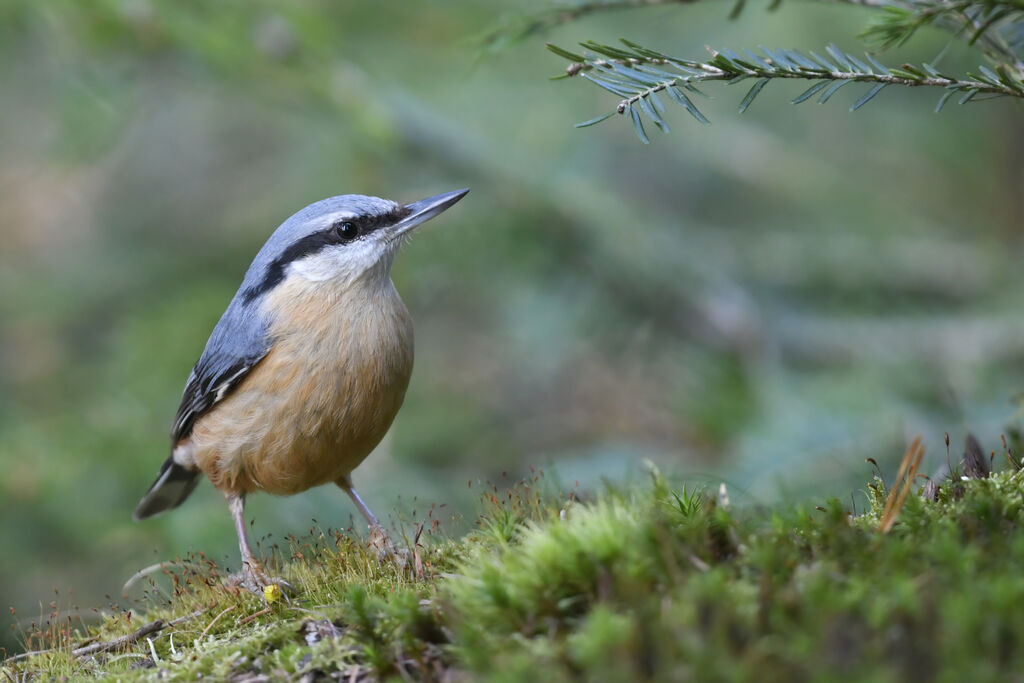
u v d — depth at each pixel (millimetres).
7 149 14320
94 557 11133
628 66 4895
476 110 14133
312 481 7762
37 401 13656
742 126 14281
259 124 15945
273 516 10414
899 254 13422
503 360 14898
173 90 14109
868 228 14633
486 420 14078
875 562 4109
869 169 15008
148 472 11719
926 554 4098
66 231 15867
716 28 12836
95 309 14680
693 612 3699
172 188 15984
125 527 10930
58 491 11320
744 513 4902
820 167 14516
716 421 10969
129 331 13180
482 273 13547
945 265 13242
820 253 13641
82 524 11148
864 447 8508
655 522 4395
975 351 10672
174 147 16141
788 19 12562
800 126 14719
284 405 7277
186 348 12852
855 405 9234
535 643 4016
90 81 12508
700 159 14680
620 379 14383
